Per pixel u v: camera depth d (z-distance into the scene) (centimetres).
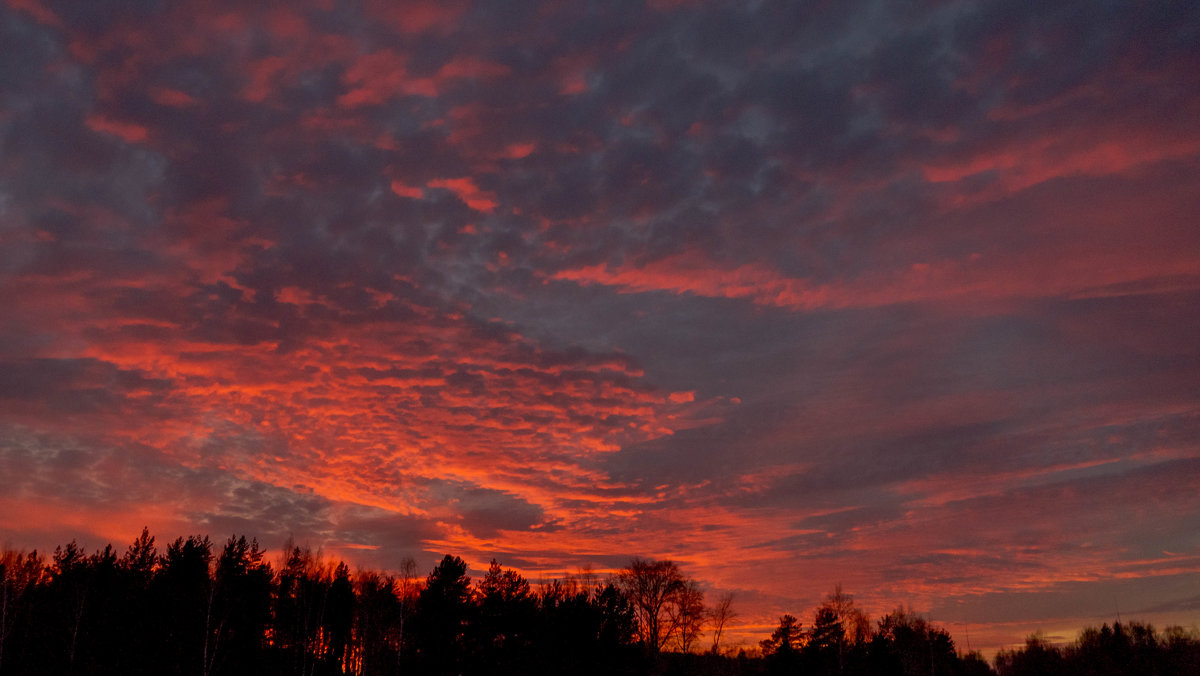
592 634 5019
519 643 5156
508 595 5400
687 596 9138
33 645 6141
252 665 6925
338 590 8762
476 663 5184
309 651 8406
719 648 9631
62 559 6894
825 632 9556
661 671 7994
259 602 7181
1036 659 13450
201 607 6625
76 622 6172
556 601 5241
